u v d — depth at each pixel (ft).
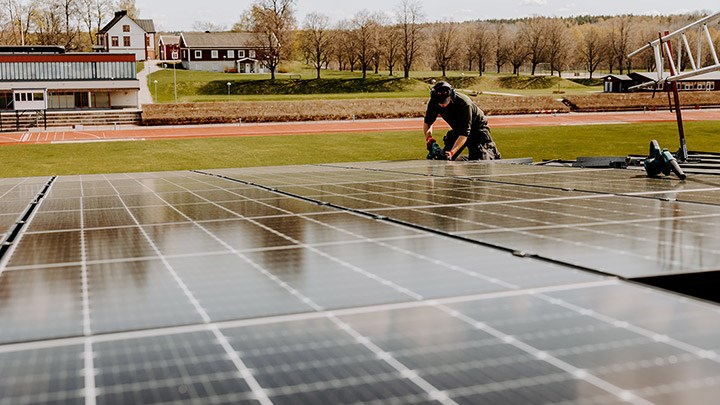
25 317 11.33
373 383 8.34
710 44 65.57
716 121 248.52
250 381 8.47
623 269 13.85
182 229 21.01
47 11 485.97
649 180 38.52
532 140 197.16
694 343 9.50
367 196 30.37
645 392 7.86
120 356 9.45
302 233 19.69
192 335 10.33
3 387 8.33
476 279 13.50
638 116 288.10
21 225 22.98
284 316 11.23
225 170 59.72
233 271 14.60
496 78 550.36
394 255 16.08
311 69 606.14
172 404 7.77
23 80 284.61
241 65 545.44
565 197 28.84
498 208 25.07
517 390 8.02
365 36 492.95
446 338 9.94
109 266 15.38
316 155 166.09
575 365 8.77
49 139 201.46
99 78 294.66
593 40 652.48
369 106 296.71
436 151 69.92
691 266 14.03
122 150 171.32
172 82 417.08
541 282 13.15
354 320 10.94
